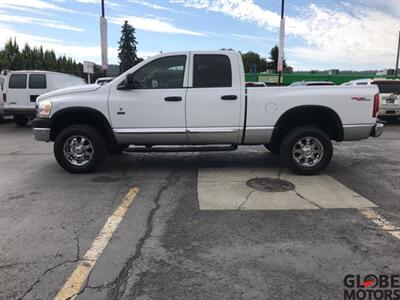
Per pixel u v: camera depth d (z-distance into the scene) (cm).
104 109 679
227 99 668
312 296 315
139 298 312
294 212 505
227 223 468
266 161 811
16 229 454
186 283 334
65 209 523
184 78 675
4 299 311
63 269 358
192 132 679
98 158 702
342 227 456
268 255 385
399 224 466
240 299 311
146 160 833
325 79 3925
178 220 480
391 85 1545
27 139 1201
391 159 853
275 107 670
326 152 680
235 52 678
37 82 1490
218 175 697
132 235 435
